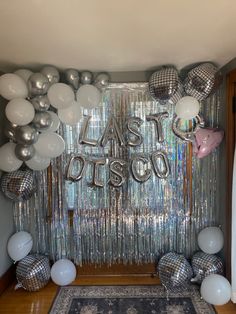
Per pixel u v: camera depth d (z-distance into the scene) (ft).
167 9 5.02
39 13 5.11
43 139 8.44
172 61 8.43
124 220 10.19
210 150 9.20
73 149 9.95
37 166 8.85
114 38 6.42
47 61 8.17
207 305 8.57
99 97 8.92
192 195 10.04
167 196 10.08
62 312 8.34
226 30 6.05
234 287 8.42
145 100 9.78
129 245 10.27
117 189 10.09
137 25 5.72
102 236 10.28
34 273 9.21
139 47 7.09
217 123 9.71
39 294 9.29
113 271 10.34
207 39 6.59
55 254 10.36
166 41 6.68
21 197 9.00
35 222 10.33
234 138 8.79
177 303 8.70
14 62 8.21
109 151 9.89
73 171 9.97
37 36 6.23
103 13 5.14
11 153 8.31
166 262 9.11
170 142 9.87
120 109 9.82
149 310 8.40
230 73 8.57
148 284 9.77
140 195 10.09
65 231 10.31
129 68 9.18
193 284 9.63
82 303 8.76
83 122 9.77
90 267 10.37
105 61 8.28
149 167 9.89
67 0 4.65
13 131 8.21
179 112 8.61
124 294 9.20
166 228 10.19
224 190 9.39
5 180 8.91
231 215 8.76
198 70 8.14
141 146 9.89
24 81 7.89
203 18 5.42
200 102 9.51
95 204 10.16
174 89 8.18
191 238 10.18
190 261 10.14
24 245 9.55
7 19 5.36
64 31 5.97
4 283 9.50
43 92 7.89
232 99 8.75
